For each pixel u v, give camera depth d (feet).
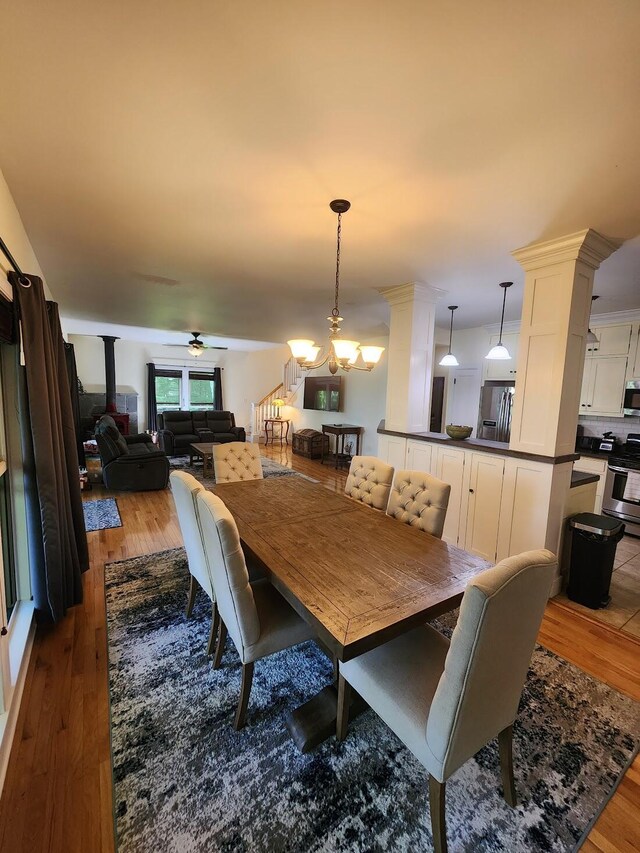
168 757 4.91
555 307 8.48
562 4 3.18
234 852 3.92
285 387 33.65
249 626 5.19
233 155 5.54
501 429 17.58
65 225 8.02
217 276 11.71
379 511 8.04
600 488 14.33
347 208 7.00
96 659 6.68
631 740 5.40
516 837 4.13
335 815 4.29
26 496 7.02
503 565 3.55
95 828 4.09
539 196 6.44
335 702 5.64
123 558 10.73
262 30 3.52
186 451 25.61
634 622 8.36
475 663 3.41
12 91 4.30
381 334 22.33
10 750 4.92
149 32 3.57
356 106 4.48
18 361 6.81
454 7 3.25
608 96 4.18
